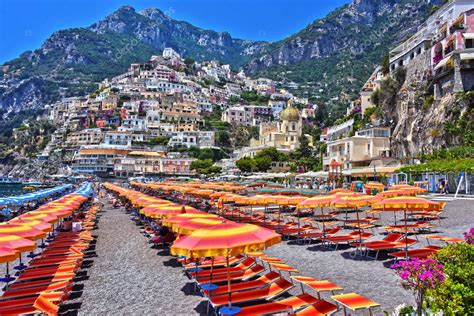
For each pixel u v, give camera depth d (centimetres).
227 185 5144
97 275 1753
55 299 1158
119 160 16700
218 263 1584
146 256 2131
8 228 1437
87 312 1280
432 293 803
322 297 1276
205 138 19138
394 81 7750
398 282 1391
